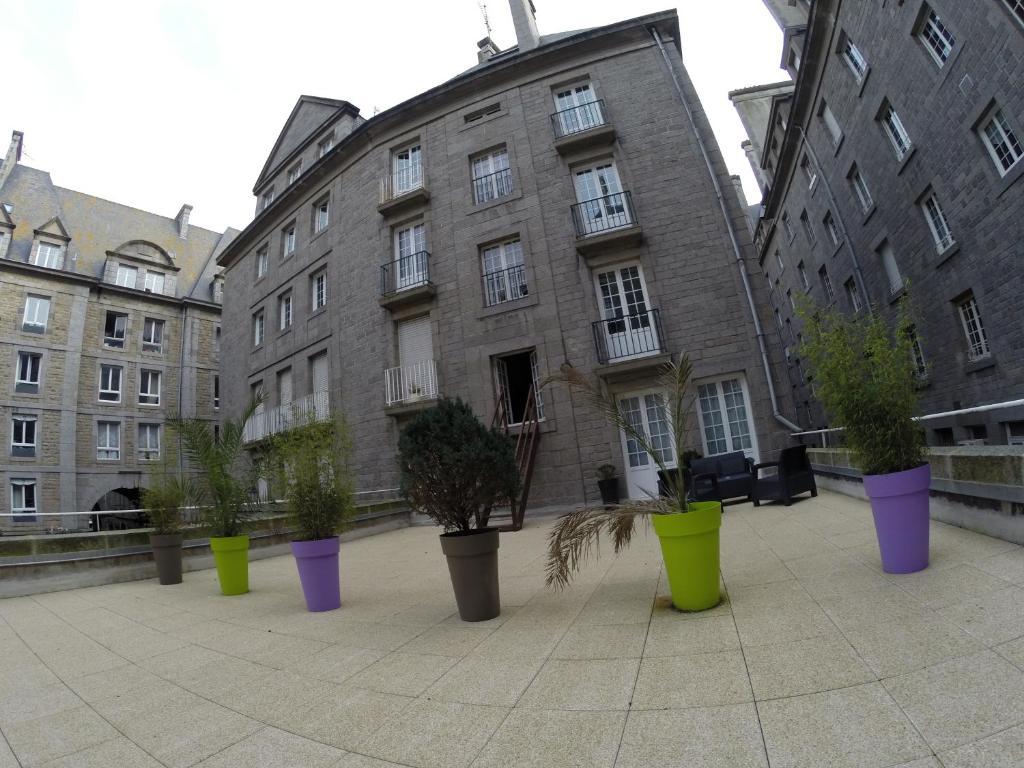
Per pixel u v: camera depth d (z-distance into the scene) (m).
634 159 12.29
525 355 13.05
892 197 12.27
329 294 15.90
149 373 29.06
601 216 12.37
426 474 4.20
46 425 24.75
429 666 3.18
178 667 3.62
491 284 12.98
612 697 2.47
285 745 2.39
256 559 9.10
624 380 11.20
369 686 2.97
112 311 28.19
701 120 12.21
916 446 3.66
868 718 2.01
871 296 14.37
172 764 2.31
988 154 9.11
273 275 18.78
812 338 4.09
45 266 26.81
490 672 2.97
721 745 1.97
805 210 18.25
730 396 10.89
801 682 2.35
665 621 3.45
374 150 15.46
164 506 7.51
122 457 26.89
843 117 13.76
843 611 3.11
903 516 3.57
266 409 17.78
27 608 6.13
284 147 21.03
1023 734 1.76
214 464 6.50
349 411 14.42
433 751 2.20
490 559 4.15
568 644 3.26
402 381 13.48
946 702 2.03
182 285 31.84
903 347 3.78
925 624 2.74
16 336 24.70
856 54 12.76
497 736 2.26
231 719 2.72
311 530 5.06
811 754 1.85
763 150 22.02
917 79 10.30
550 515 11.02
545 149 13.02
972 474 4.09
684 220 11.66
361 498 13.70
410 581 5.97
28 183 28.97
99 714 2.92
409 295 13.27
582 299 11.93
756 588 3.84
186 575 8.01
